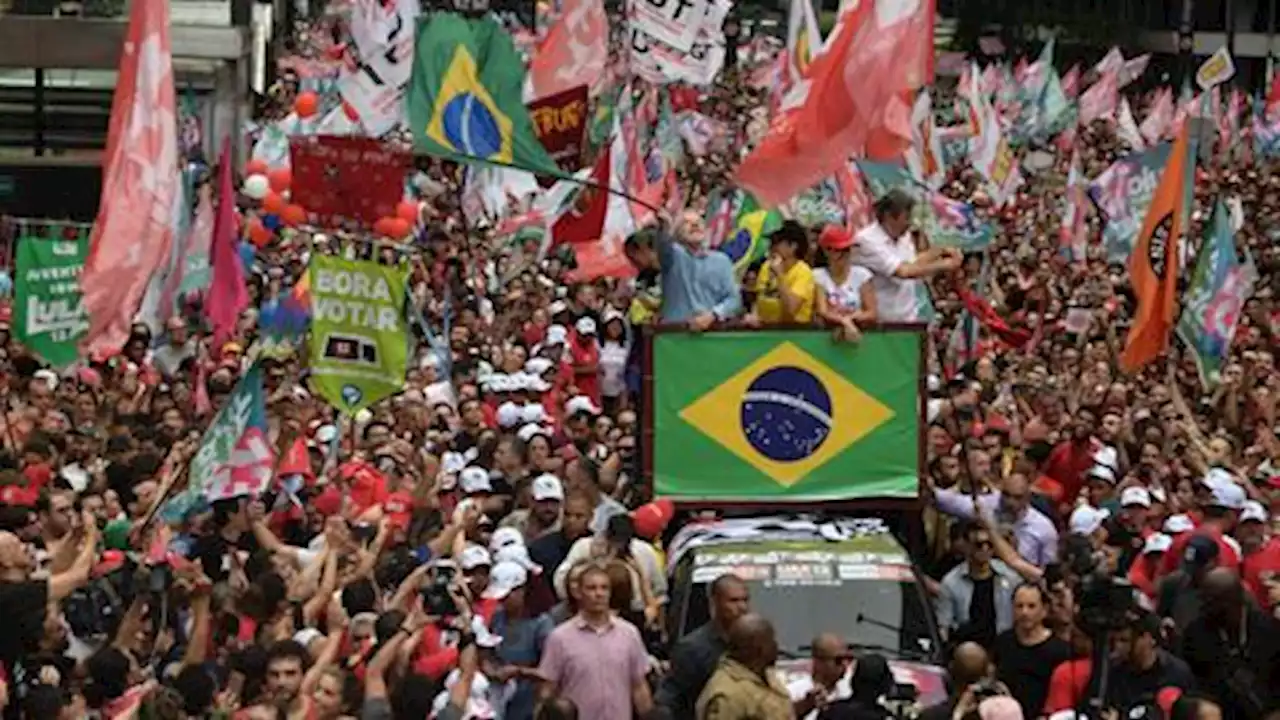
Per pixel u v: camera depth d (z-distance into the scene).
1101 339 52.88
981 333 53.94
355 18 59.34
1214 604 27.84
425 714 26.23
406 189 63.50
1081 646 28.36
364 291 38.53
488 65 42.97
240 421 32.25
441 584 28.83
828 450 34.09
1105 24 162.38
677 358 34.09
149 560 28.30
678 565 31.22
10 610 25.47
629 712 28.06
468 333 50.19
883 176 54.97
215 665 26.73
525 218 61.94
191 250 47.72
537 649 29.69
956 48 161.00
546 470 37.31
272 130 60.22
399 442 37.56
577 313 51.66
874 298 35.34
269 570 28.67
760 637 25.73
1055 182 91.81
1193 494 36.94
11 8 79.31
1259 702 27.61
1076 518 33.97
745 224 48.50
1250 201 89.12
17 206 78.69
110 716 24.88
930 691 28.66
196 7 88.19
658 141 75.00
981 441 36.69
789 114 39.69
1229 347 48.66
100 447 38.88
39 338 41.81
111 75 78.19
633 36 62.50
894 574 30.19
